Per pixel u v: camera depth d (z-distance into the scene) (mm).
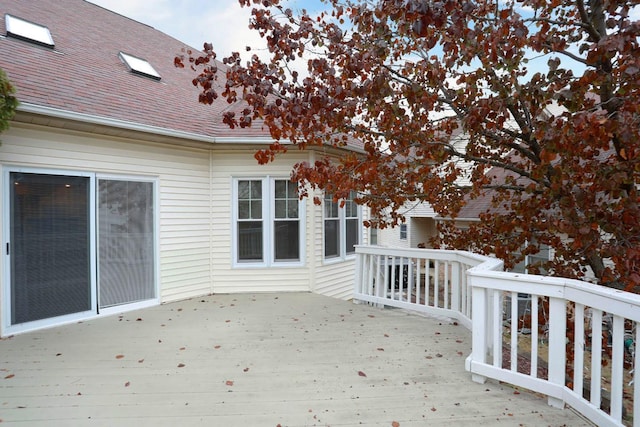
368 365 3520
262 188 7070
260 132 6922
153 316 5426
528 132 4188
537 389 2717
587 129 2930
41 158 4883
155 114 6277
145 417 2596
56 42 6520
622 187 3953
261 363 3588
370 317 5309
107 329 4781
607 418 2158
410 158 4891
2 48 5387
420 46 4176
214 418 2576
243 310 5758
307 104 3961
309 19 4105
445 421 2496
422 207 15203
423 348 3988
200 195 6840
